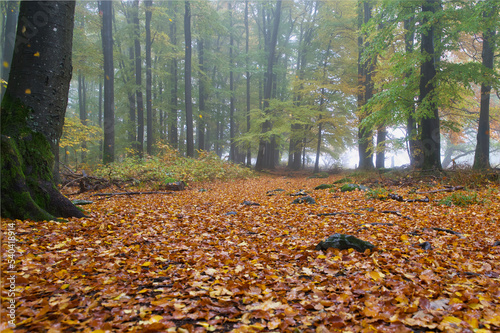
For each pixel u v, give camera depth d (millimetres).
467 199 6766
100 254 3066
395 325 1786
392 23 11586
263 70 25000
